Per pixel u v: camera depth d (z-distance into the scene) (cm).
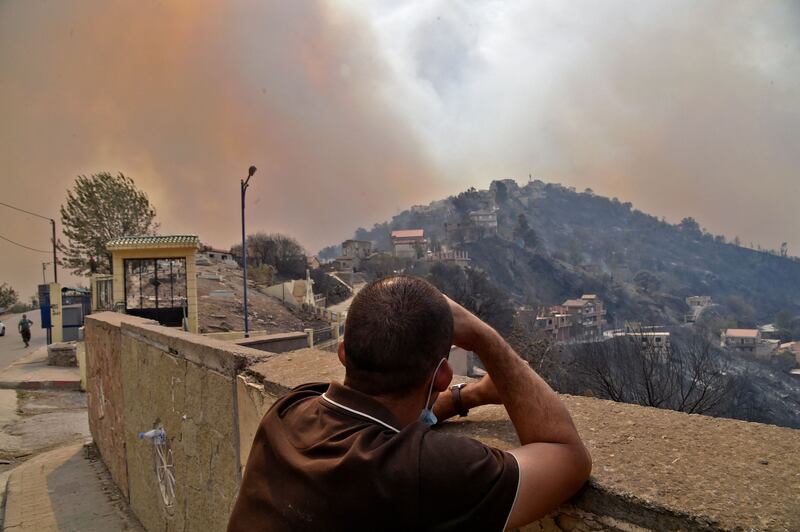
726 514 94
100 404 702
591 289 13038
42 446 962
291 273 5316
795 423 1895
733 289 16988
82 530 505
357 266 8750
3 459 878
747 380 1794
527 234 15438
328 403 115
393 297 113
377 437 102
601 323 10056
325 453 103
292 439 112
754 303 15625
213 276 3219
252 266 4428
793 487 101
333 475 96
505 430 152
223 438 310
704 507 97
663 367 1502
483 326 135
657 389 1425
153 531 464
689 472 112
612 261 17862
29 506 572
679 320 11331
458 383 193
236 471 295
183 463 377
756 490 101
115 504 564
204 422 336
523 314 5744
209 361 324
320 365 261
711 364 1556
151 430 452
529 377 128
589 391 1588
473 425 161
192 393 354
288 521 98
